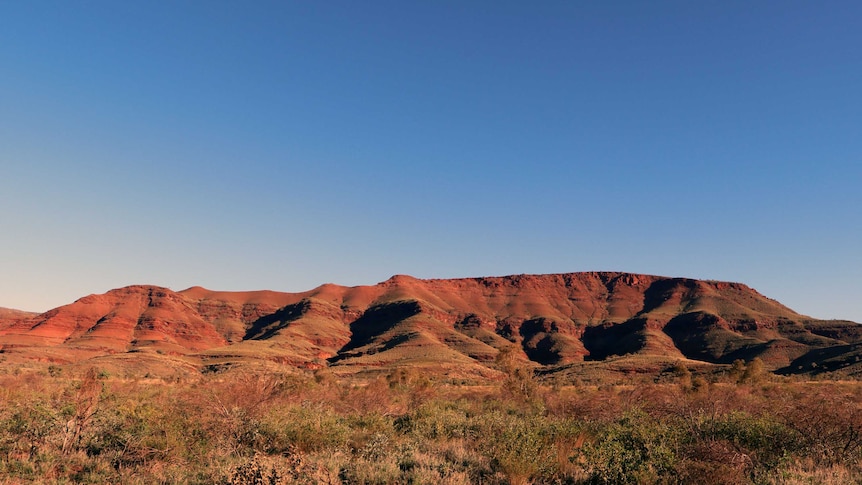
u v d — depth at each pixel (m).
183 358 147.00
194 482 8.88
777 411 13.26
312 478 8.69
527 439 11.19
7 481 8.55
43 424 11.42
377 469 9.83
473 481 9.73
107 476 9.22
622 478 9.05
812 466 10.23
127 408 13.17
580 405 18.33
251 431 12.12
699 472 8.84
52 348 191.38
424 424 15.18
